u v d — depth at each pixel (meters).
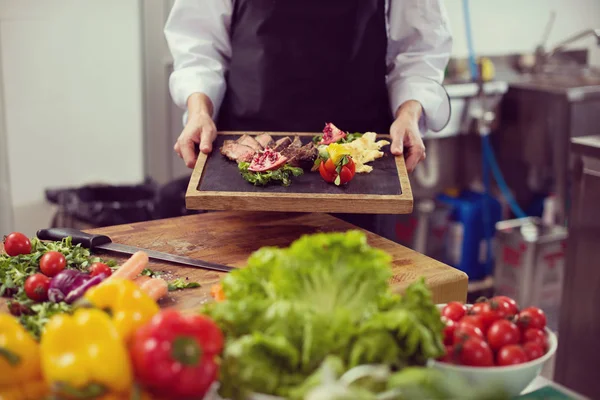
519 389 1.21
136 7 3.86
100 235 1.85
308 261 1.13
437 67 2.55
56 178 3.94
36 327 1.29
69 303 1.43
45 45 3.70
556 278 4.09
